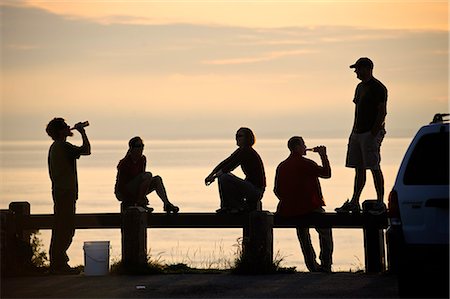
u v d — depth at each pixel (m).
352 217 41.84
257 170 42.62
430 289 33.06
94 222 42.91
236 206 42.44
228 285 37.72
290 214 42.44
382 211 41.50
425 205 32.00
